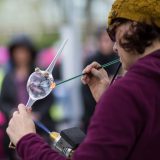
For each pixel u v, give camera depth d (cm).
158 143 232
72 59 759
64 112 739
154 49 241
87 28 1205
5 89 567
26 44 596
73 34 772
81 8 915
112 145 224
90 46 1091
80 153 227
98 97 289
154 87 233
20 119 262
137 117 228
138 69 235
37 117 567
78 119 741
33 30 1806
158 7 238
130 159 231
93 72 290
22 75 580
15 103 565
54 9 1631
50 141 510
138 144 230
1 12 1894
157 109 232
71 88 745
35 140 252
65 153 270
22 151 252
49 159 246
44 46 1639
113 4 246
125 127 226
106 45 673
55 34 1672
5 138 520
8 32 1836
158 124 232
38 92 272
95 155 224
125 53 243
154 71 234
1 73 886
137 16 238
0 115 537
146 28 238
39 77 273
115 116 227
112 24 245
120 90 230
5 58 1114
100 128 227
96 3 1242
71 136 273
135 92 230
